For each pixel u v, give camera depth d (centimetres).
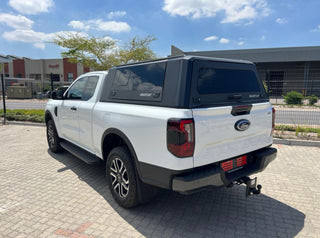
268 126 334
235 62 317
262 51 2834
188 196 368
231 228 289
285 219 307
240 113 291
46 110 569
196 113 249
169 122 247
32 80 4097
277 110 1401
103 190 389
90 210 328
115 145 367
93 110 374
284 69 2902
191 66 262
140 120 280
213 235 275
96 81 405
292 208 333
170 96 260
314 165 495
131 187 302
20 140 727
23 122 1003
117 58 2019
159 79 281
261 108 321
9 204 345
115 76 356
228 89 297
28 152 596
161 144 257
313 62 2803
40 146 654
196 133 247
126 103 320
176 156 245
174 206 339
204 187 256
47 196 368
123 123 304
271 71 2953
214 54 2877
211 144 263
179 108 249
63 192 381
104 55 2008
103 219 306
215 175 261
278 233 279
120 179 323
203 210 329
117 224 296
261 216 314
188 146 243
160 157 260
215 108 262
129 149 311
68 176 446
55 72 4434
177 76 261
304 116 1167
